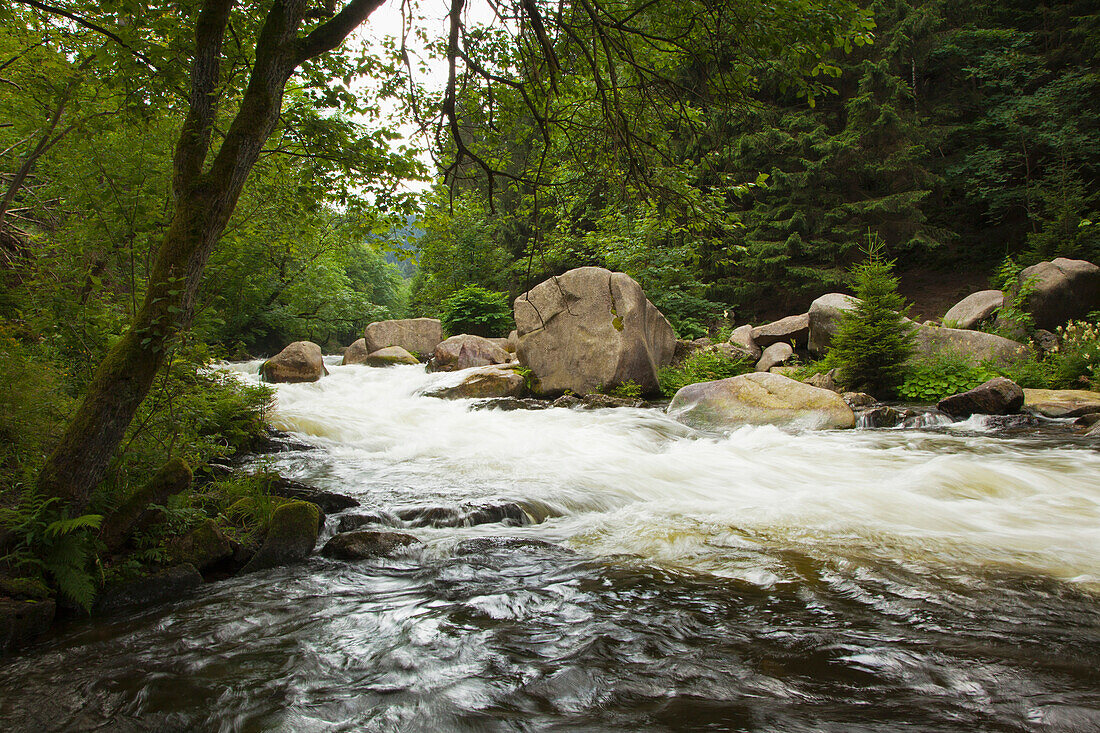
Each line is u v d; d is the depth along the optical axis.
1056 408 9.81
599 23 3.84
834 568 3.86
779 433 9.10
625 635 2.98
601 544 4.48
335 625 3.20
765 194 23.27
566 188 4.50
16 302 6.09
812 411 9.65
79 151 5.83
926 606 3.25
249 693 2.54
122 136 5.66
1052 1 24.17
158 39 5.10
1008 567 3.84
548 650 2.84
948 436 8.76
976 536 4.51
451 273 26.00
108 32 4.52
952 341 12.91
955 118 24.45
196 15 4.54
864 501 5.52
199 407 5.53
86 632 3.20
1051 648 2.75
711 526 4.84
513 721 2.26
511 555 4.26
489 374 12.98
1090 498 5.62
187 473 4.01
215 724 2.32
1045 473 6.46
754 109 4.50
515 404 11.51
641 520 5.09
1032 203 21.30
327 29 3.89
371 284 47.19
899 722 2.17
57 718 2.40
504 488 6.10
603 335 12.65
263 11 5.03
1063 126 20.30
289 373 15.05
